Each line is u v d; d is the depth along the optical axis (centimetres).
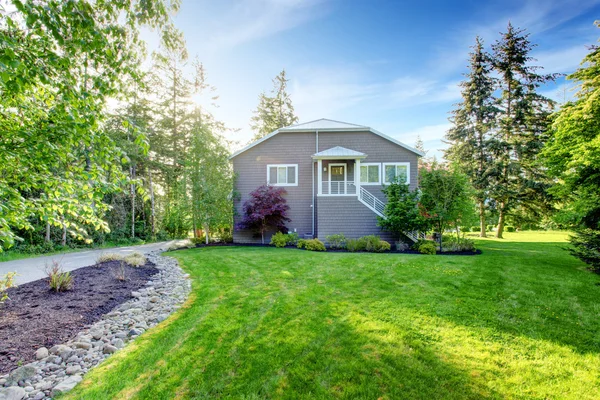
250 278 666
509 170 1903
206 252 1115
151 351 329
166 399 247
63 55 254
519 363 301
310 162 1534
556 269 746
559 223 841
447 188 1102
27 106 284
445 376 279
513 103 1947
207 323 406
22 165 294
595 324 401
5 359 302
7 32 219
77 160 334
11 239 257
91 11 237
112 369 294
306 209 1522
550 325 395
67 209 332
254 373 284
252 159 1545
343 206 1340
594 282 617
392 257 924
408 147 1477
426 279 639
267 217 1410
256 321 411
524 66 1920
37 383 269
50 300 490
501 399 247
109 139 320
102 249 1354
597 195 773
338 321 407
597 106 772
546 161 895
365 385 266
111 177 352
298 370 289
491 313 437
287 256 956
